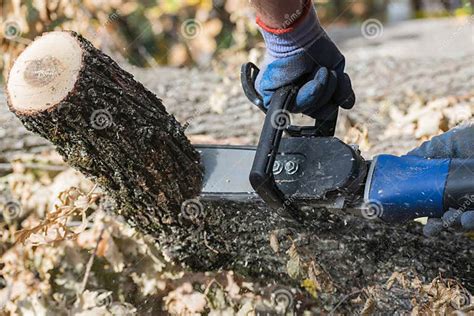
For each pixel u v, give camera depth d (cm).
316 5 748
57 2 483
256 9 242
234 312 336
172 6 615
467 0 670
